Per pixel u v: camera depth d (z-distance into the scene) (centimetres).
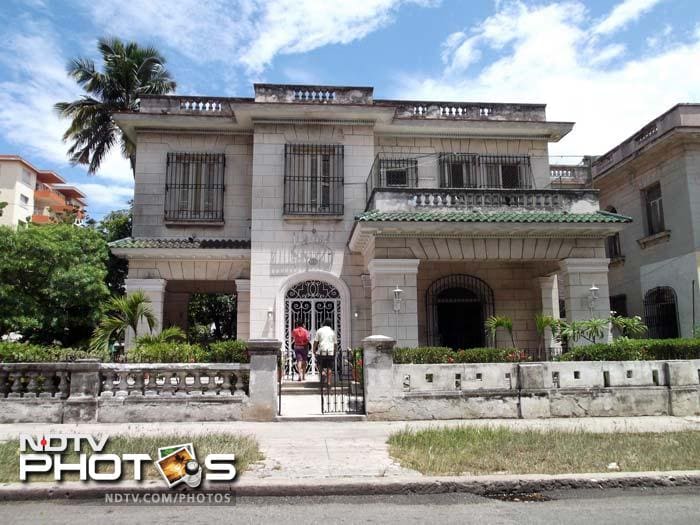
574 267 1473
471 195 1484
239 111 1655
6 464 665
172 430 884
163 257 1662
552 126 1777
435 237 1449
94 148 2409
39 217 4894
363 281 1636
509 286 1766
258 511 550
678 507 559
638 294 1945
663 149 1791
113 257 2117
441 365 1020
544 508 558
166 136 1762
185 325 1895
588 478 628
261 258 1625
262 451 752
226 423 957
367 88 1722
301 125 1702
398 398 997
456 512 546
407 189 1465
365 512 546
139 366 991
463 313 1767
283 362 1570
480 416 1007
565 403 1031
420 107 1802
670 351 1159
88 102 2356
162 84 2458
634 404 1048
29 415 953
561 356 1191
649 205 1928
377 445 789
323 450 758
